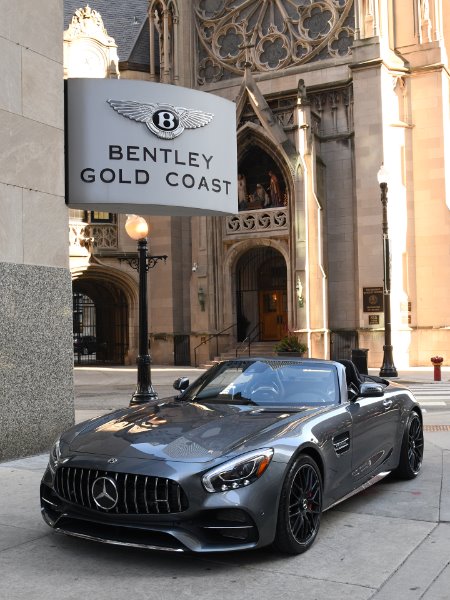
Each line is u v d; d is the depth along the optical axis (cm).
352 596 452
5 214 889
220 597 452
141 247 1334
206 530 494
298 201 2795
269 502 502
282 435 543
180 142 1072
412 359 2853
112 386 2238
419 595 452
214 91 3219
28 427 900
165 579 482
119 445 537
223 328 3031
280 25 3123
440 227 2842
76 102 1018
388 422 731
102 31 3200
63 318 962
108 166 1020
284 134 2845
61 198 980
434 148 2866
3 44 895
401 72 2872
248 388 679
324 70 2975
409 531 589
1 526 603
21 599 452
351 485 639
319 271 2775
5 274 880
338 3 2972
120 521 502
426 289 2855
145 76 3369
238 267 3103
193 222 3100
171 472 491
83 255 3048
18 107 914
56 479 538
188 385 741
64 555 530
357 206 2816
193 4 3303
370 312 2769
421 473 821
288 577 485
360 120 2822
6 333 876
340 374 684
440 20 2916
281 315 3067
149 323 3206
